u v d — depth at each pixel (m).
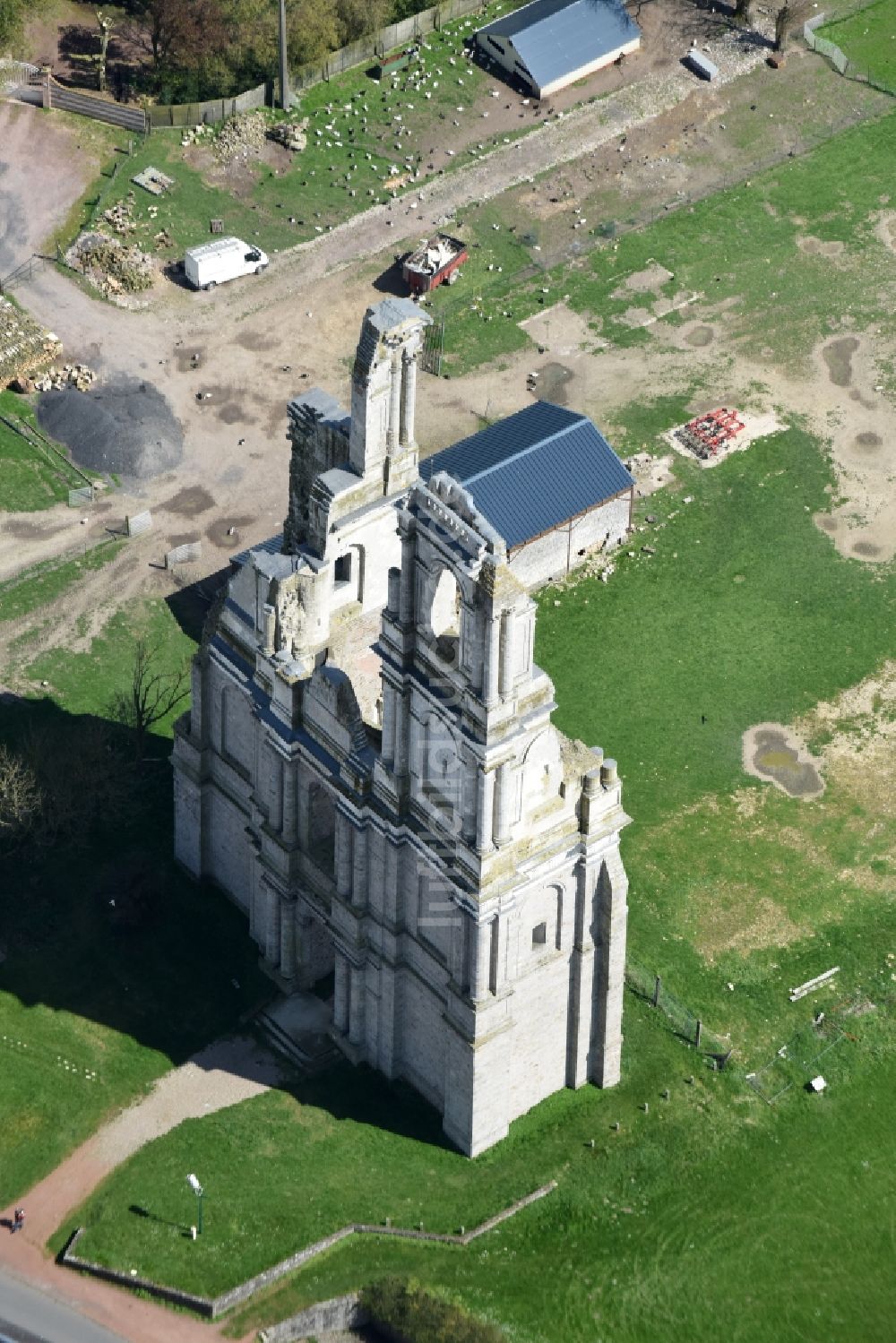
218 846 135.88
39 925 135.38
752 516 163.38
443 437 167.75
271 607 119.44
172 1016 131.25
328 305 178.00
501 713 109.00
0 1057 128.88
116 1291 119.94
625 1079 129.50
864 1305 121.00
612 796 116.94
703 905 139.38
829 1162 126.62
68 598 155.62
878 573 160.12
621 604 156.75
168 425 167.50
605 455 156.00
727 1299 120.88
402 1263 121.19
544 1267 121.50
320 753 121.31
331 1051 129.62
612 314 178.75
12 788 136.50
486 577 105.19
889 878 141.25
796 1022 133.12
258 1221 121.56
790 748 148.75
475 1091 122.12
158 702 147.50
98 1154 125.06
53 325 174.50
